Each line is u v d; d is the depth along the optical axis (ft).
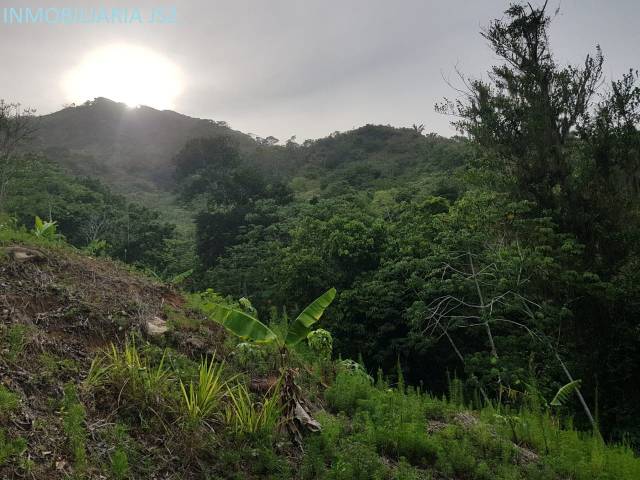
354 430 22.76
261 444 18.15
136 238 150.30
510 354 55.52
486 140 65.67
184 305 28.45
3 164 149.07
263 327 20.12
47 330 19.60
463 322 61.52
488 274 59.16
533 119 62.95
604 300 52.70
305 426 20.07
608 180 60.18
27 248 25.05
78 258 28.19
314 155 361.71
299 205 159.84
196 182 292.81
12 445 13.24
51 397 15.93
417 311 58.95
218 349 24.43
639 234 55.16
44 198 158.30
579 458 26.30
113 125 542.57
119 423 16.17
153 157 482.28
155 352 20.99
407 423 23.95
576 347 56.03
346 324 71.82
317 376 28.45
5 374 15.70
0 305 19.29
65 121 545.03
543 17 65.98
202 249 145.38
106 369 17.87
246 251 115.96
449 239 61.11
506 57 67.67
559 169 61.77
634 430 48.19
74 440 14.32
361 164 272.72
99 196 193.26
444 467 21.50
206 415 18.26
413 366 72.64
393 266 71.05
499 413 32.55
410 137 350.23
